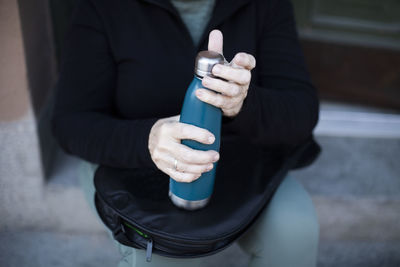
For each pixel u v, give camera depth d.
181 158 0.79
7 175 1.40
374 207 1.56
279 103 0.99
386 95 2.29
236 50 1.08
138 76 1.06
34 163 1.39
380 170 1.68
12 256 1.43
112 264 1.46
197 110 0.76
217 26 1.07
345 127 1.94
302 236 1.00
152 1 1.02
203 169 0.79
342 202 1.54
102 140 0.96
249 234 1.04
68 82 1.06
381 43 2.22
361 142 1.85
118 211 0.89
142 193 0.94
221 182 0.99
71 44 1.06
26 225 1.53
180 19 1.04
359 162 1.72
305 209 1.03
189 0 1.06
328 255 1.56
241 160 1.06
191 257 0.87
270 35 1.13
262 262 1.04
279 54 1.12
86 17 1.04
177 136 0.78
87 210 1.51
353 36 2.26
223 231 0.85
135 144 0.91
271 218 1.00
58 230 1.55
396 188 1.59
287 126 1.00
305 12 2.27
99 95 1.08
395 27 2.23
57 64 1.72
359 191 1.56
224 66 0.71
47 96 1.55
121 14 1.04
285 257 1.02
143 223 0.86
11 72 1.23
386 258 1.56
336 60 2.29
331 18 2.28
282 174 1.02
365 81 2.30
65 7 1.67
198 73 0.73
